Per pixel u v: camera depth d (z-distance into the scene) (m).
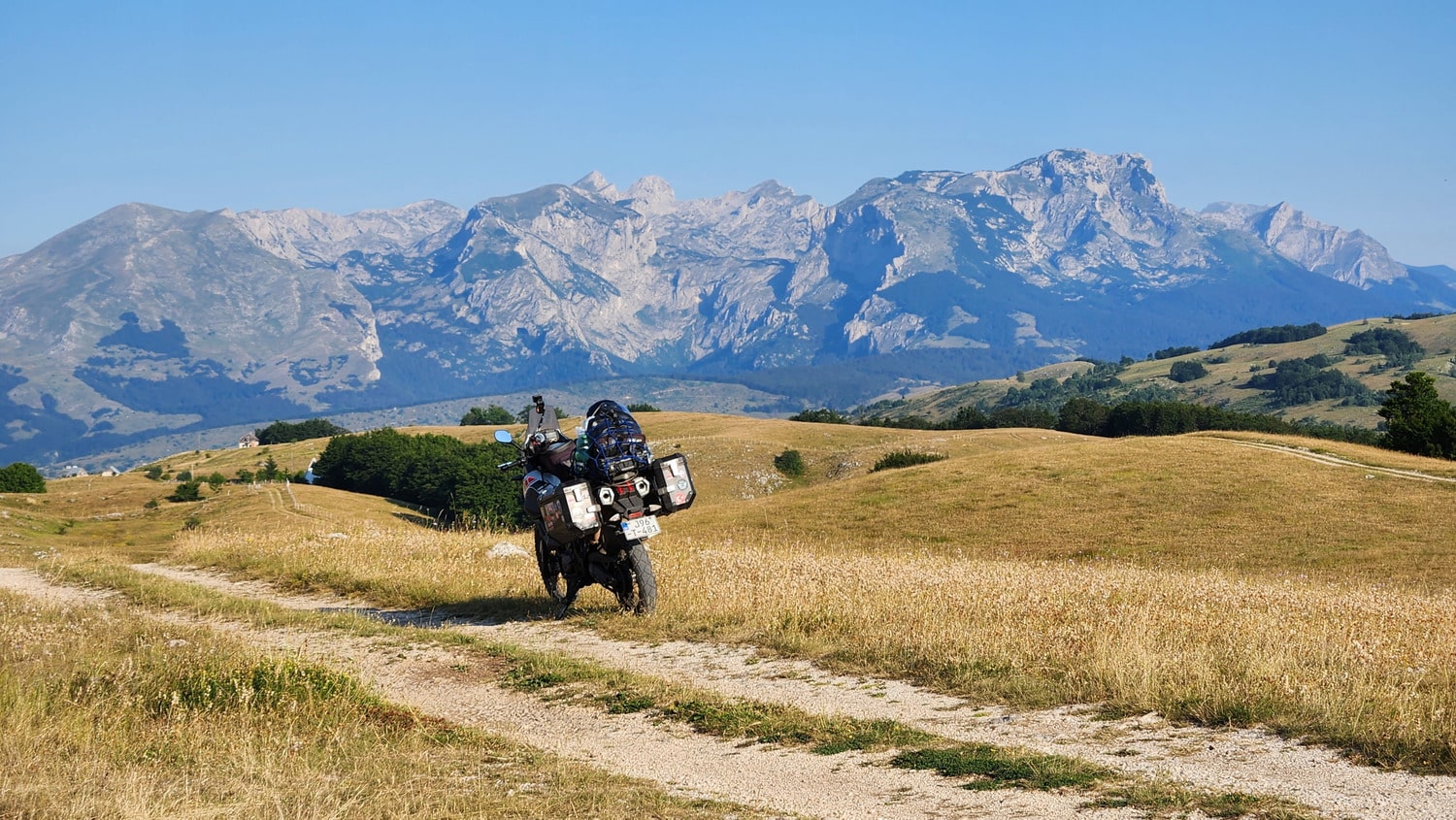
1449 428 63.84
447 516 89.12
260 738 8.16
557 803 6.31
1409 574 31.88
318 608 16.47
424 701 9.93
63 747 7.68
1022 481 50.88
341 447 113.19
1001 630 11.20
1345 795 5.99
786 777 6.91
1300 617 13.34
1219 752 6.99
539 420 14.16
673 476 12.94
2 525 58.16
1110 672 8.84
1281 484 47.25
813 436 119.69
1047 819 5.81
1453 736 6.75
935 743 7.47
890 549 37.28
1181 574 25.09
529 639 12.82
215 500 79.62
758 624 12.27
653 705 9.03
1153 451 54.91
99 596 18.08
